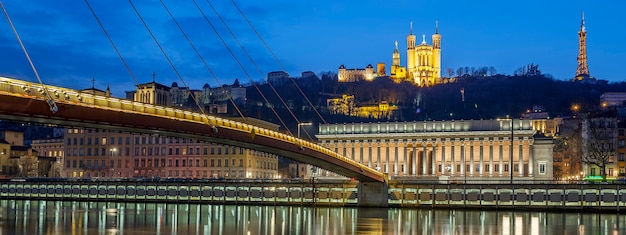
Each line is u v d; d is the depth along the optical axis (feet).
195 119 315.99
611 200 471.62
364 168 490.49
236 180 577.84
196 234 290.76
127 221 356.18
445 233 305.12
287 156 423.23
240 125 349.00
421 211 467.11
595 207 473.67
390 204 517.96
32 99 236.22
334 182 536.42
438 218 394.11
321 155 433.07
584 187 478.18
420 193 511.81
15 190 622.54
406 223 355.36
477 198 500.33
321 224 346.13
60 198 609.01
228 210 465.47
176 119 302.25
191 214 415.64
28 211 434.30
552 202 483.51
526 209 488.02
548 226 343.87
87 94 257.75
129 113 276.41
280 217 394.93
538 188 487.61
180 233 294.46
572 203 479.00
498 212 461.37
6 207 479.82
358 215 417.69
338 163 455.22
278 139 382.83
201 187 568.82
